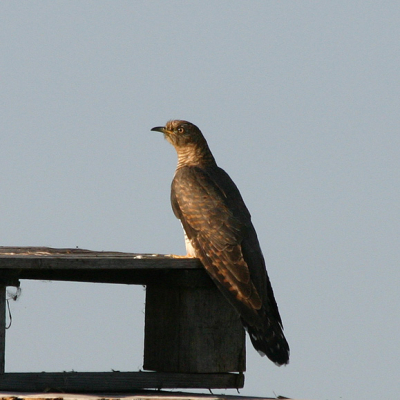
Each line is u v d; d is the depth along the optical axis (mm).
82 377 11086
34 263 10656
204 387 11750
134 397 9406
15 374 10703
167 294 12227
